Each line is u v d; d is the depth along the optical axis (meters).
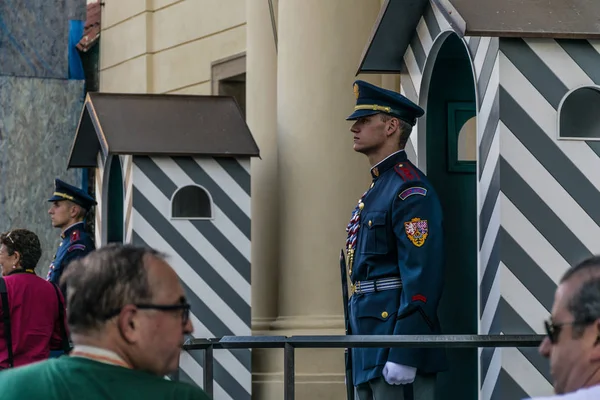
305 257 11.23
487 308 6.87
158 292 4.11
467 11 6.70
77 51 17.53
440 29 7.81
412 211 7.20
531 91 6.75
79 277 4.10
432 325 7.05
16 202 17.33
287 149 11.39
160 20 15.79
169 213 10.37
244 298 10.45
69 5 17.80
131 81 16.33
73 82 17.47
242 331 10.45
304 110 11.28
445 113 8.38
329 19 11.23
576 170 6.74
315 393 10.97
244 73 14.06
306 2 11.31
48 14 17.55
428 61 8.08
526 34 6.64
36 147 17.38
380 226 7.32
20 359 9.91
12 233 10.07
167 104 10.73
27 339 9.91
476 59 7.09
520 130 6.74
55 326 10.19
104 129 10.41
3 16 17.50
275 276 11.70
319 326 11.09
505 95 6.73
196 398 4.09
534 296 6.70
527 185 6.72
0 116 17.39
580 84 6.75
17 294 9.92
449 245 8.38
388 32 8.25
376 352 7.26
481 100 7.01
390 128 7.54
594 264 3.92
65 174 17.42
